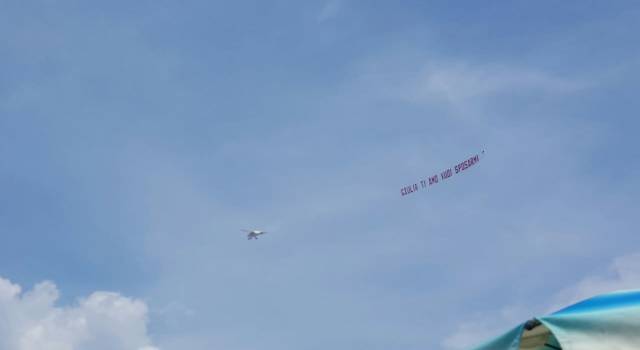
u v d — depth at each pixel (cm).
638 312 700
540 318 721
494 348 738
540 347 855
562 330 702
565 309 748
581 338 690
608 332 689
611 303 734
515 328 732
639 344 678
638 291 749
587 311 721
